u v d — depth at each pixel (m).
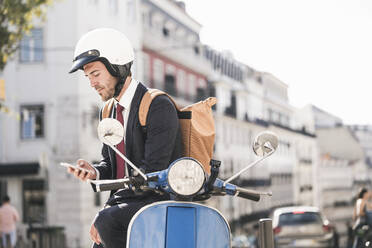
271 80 73.00
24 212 32.81
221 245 3.21
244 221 54.44
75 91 33.22
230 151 56.22
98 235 3.31
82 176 3.26
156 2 42.78
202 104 3.51
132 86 3.44
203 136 3.42
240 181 57.56
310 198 84.62
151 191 3.29
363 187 14.53
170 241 3.11
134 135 3.40
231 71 58.12
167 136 3.32
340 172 85.31
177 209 3.13
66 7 33.69
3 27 15.04
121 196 3.35
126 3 38.50
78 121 32.97
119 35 3.44
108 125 3.08
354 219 14.55
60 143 33.00
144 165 3.33
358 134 88.31
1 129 33.53
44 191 32.75
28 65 33.69
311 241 20.92
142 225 3.12
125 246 3.25
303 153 83.06
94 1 35.09
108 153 3.68
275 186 70.00
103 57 3.37
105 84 3.40
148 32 41.50
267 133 3.35
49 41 33.62
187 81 48.38
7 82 33.62
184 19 47.97
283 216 21.47
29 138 33.44
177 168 3.01
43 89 33.53
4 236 19.27
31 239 27.48
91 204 33.00
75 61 3.39
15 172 32.66
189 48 48.81
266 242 3.31
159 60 43.22
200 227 3.15
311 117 85.94
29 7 15.01
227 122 55.94
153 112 3.35
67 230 32.22
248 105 62.75
